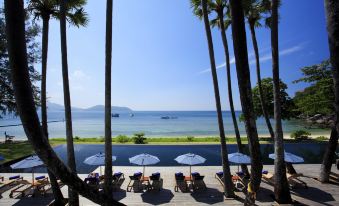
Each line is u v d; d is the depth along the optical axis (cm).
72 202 934
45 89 1031
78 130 5941
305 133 3138
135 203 1089
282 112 3145
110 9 904
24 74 262
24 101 260
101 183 1347
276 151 1076
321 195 1150
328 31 279
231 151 2397
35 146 263
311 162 1989
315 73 2081
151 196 1173
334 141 1302
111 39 912
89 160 1320
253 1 1430
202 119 11944
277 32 1038
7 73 2636
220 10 1408
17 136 4447
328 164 1316
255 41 1521
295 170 1584
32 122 262
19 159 2014
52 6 1039
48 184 1294
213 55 1106
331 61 278
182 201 1109
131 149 2528
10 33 258
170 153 2372
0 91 2691
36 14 1045
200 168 1684
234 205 1053
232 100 1438
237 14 512
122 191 1245
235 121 1432
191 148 2559
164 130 5703
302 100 2350
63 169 272
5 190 1260
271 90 3139
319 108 2059
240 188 1263
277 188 1073
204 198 1140
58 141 2973
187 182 1365
